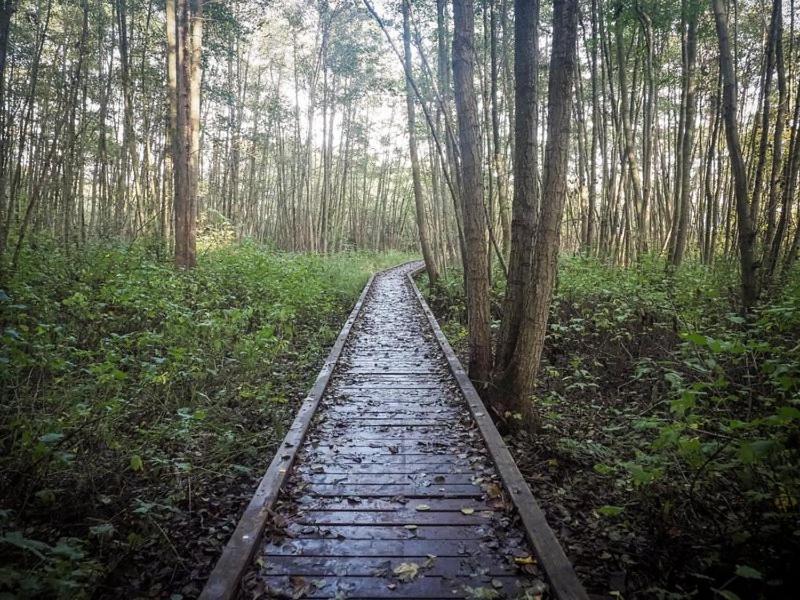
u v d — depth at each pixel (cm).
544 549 325
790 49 1051
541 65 1520
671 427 371
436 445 527
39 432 416
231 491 457
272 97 2670
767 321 539
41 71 1600
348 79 2683
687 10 1048
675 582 326
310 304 1177
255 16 1627
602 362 810
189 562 352
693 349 571
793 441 382
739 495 396
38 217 1380
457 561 335
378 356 916
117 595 319
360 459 491
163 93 1752
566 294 1039
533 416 606
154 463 461
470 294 723
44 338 556
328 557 337
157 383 582
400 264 3559
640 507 414
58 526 366
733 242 1217
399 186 4669
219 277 1137
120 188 1711
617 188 1377
